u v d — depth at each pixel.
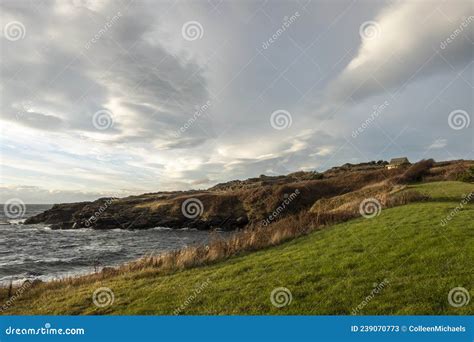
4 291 15.84
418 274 11.51
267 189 71.81
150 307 11.47
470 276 10.80
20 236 60.50
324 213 26.00
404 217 21.28
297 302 10.70
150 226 74.00
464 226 16.89
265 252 17.80
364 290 10.88
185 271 15.62
